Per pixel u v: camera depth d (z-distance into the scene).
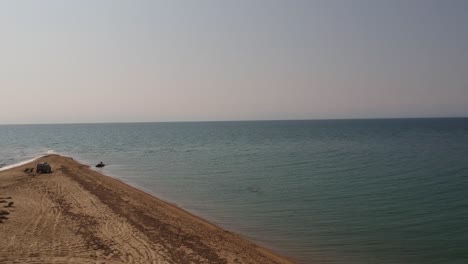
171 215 22.12
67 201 24.11
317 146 82.00
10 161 58.09
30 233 16.72
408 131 147.25
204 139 119.62
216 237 18.12
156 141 112.75
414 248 17.28
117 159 61.09
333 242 18.11
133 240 16.64
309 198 28.50
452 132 134.75
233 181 37.09
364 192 30.75
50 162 48.44
